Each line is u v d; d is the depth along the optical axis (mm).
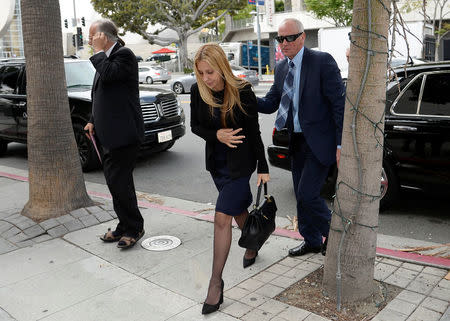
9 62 8547
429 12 27094
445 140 4320
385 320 2723
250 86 2992
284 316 2824
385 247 3875
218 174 3148
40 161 4637
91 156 7203
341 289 2902
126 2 36906
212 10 40188
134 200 4027
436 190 4484
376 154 2719
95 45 3680
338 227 2881
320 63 3172
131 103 3824
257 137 3041
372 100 2633
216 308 2908
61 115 4684
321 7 28688
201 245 4062
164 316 2914
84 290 3311
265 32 41188
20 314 3012
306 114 3238
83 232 4438
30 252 4035
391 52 2645
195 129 3104
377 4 2496
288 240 4035
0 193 6066
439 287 3070
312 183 3352
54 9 4551
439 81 4449
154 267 3643
